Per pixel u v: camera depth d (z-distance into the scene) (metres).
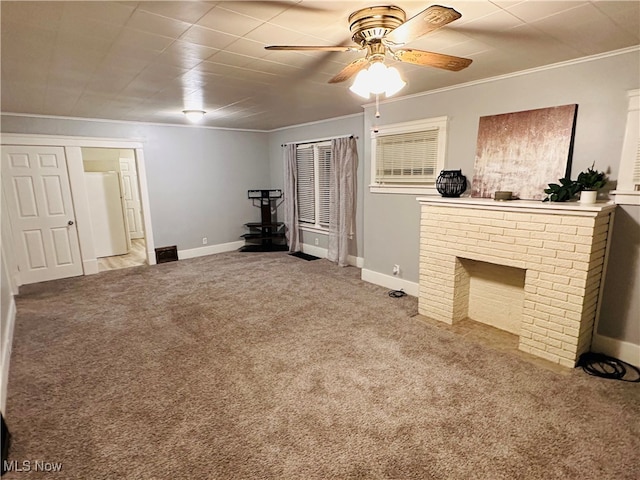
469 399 2.23
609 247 2.61
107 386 2.43
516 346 2.91
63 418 2.11
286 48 1.69
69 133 4.88
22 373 2.59
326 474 1.70
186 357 2.81
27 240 4.74
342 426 2.02
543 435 1.92
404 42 1.78
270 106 4.34
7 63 2.48
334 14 1.81
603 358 2.68
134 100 3.83
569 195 2.59
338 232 5.57
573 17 1.87
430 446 1.86
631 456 1.77
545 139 2.83
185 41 2.16
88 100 3.79
